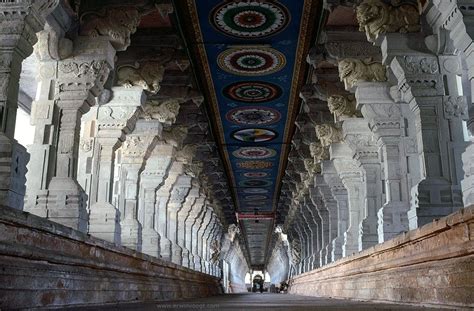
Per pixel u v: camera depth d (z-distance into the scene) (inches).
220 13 553.6
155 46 597.3
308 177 1062.4
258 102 821.2
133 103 586.2
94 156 582.2
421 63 440.1
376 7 448.5
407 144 542.0
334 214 970.7
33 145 446.3
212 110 855.7
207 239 1555.1
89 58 461.4
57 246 281.7
